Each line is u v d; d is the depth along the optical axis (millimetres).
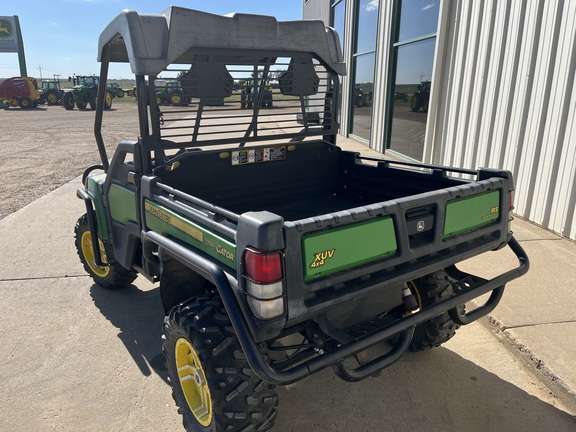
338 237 1940
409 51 8906
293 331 2191
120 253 3305
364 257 2045
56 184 8516
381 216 2090
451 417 2654
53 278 4488
